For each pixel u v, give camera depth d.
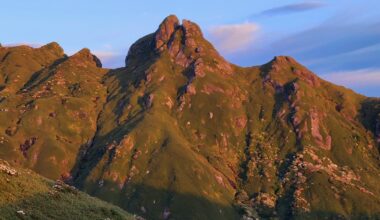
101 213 69.75
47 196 65.75
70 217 62.94
